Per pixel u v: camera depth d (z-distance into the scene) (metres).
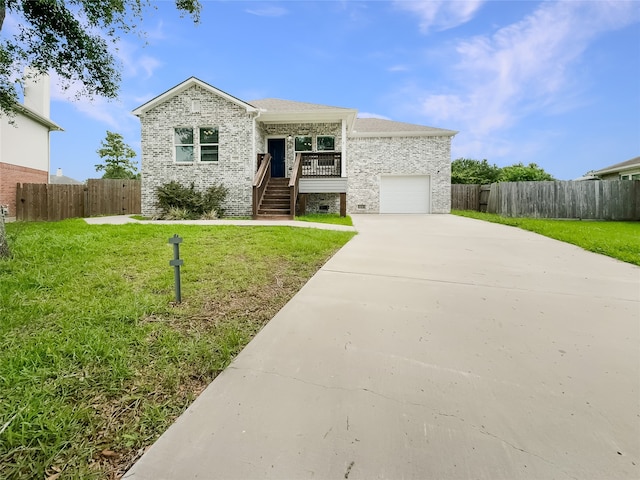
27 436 1.49
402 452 1.42
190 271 4.13
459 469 1.34
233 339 2.43
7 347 2.26
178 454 1.41
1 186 12.68
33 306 2.92
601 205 13.15
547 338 2.50
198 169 12.20
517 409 1.70
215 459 1.38
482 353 2.27
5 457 1.41
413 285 3.77
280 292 3.55
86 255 4.83
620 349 2.33
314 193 13.25
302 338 2.49
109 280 3.71
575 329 2.65
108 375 1.98
